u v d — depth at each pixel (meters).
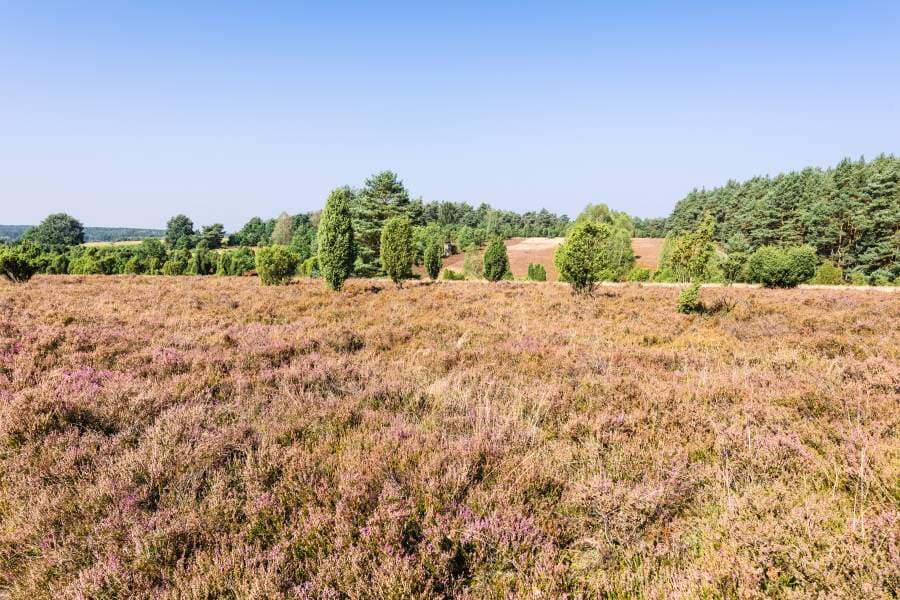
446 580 2.57
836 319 11.17
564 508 3.35
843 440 4.13
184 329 9.59
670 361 7.42
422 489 3.37
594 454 4.00
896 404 4.93
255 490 3.37
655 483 3.44
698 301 14.88
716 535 2.95
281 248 23.17
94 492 3.23
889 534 2.63
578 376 6.50
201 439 4.05
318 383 5.95
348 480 3.38
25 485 3.35
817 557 2.63
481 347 8.34
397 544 2.77
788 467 3.81
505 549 2.75
